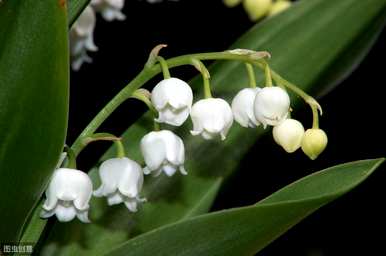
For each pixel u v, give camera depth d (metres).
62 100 0.22
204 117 0.24
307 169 0.40
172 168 0.24
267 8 0.33
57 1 0.21
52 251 0.27
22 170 0.23
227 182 0.29
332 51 0.30
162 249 0.22
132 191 0.24
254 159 0.31
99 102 0.39
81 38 0.29
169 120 0.24
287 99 0.23
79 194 0.24
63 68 0.21
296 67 0.30
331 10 0.31
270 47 0.30
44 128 0.22
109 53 0.40
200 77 0.30
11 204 0.23
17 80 0.22
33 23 0.21
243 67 0.30
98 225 0.27
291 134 0.24
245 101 0.24
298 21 0.31
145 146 0.24
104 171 0.24
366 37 0.31
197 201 0.28
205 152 0.29
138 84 0.24
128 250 0.22
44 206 0.24
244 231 0.22
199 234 0.22
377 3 0.31
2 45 0.22
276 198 0.23
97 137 0.24
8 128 0.22
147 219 0.27
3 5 0.21
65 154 0.24
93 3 0.29
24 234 0.25
